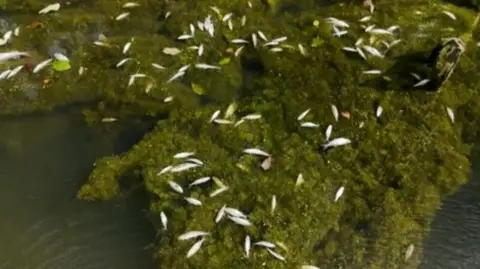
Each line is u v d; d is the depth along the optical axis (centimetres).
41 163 646
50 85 682
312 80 682
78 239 597
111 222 605
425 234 604
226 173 604
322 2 782
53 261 585
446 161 638
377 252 583
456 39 651
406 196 614
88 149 657
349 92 671
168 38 733
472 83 695
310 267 548
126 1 764
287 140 632
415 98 671
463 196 635
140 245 588
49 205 618
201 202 581
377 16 746
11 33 715
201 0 764
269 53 704
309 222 578
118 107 679
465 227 615
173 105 673
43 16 740
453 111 676
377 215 602
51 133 668
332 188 606
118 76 691
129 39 722
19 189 628
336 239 585
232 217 567
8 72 676
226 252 553
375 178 620
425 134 649
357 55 704
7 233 600
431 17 747
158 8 766
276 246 555
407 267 581
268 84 682
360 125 646
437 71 654
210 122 647
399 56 704
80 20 736
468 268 593
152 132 648
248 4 761
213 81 688
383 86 679
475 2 776
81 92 685
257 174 604
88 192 612
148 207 604
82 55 706
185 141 632
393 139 641
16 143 659
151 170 610
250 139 631
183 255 556
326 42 716
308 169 612
